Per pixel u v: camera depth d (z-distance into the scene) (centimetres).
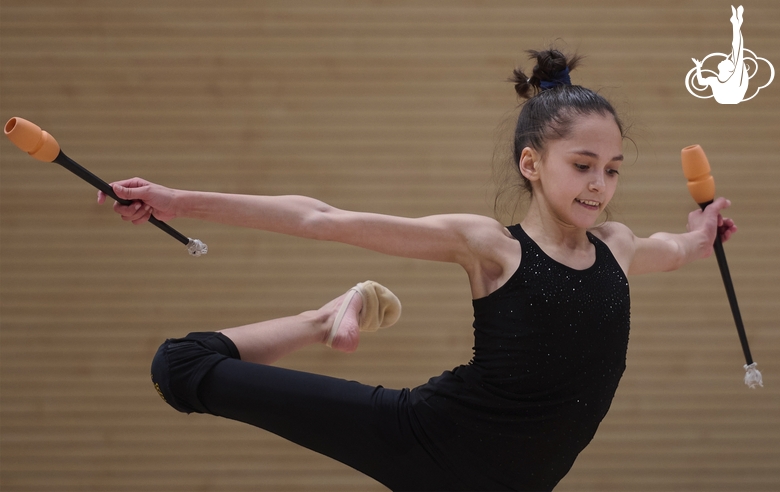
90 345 1015
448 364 1016
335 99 1029
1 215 1020
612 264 420
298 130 1027
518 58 1029
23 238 1020
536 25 1032
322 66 1028
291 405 385
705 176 524
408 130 1028
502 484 393
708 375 1027
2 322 1016
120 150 1022
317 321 454
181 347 398
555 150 402
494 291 396
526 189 442
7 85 1021
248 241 1023
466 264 408
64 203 1023
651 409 1024
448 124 1027
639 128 1034
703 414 1023
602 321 394
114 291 1018
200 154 1023
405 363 1016
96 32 1023
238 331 428
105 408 1011
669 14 1035
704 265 1034
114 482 1006
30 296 1016
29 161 1022
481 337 399
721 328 1029
